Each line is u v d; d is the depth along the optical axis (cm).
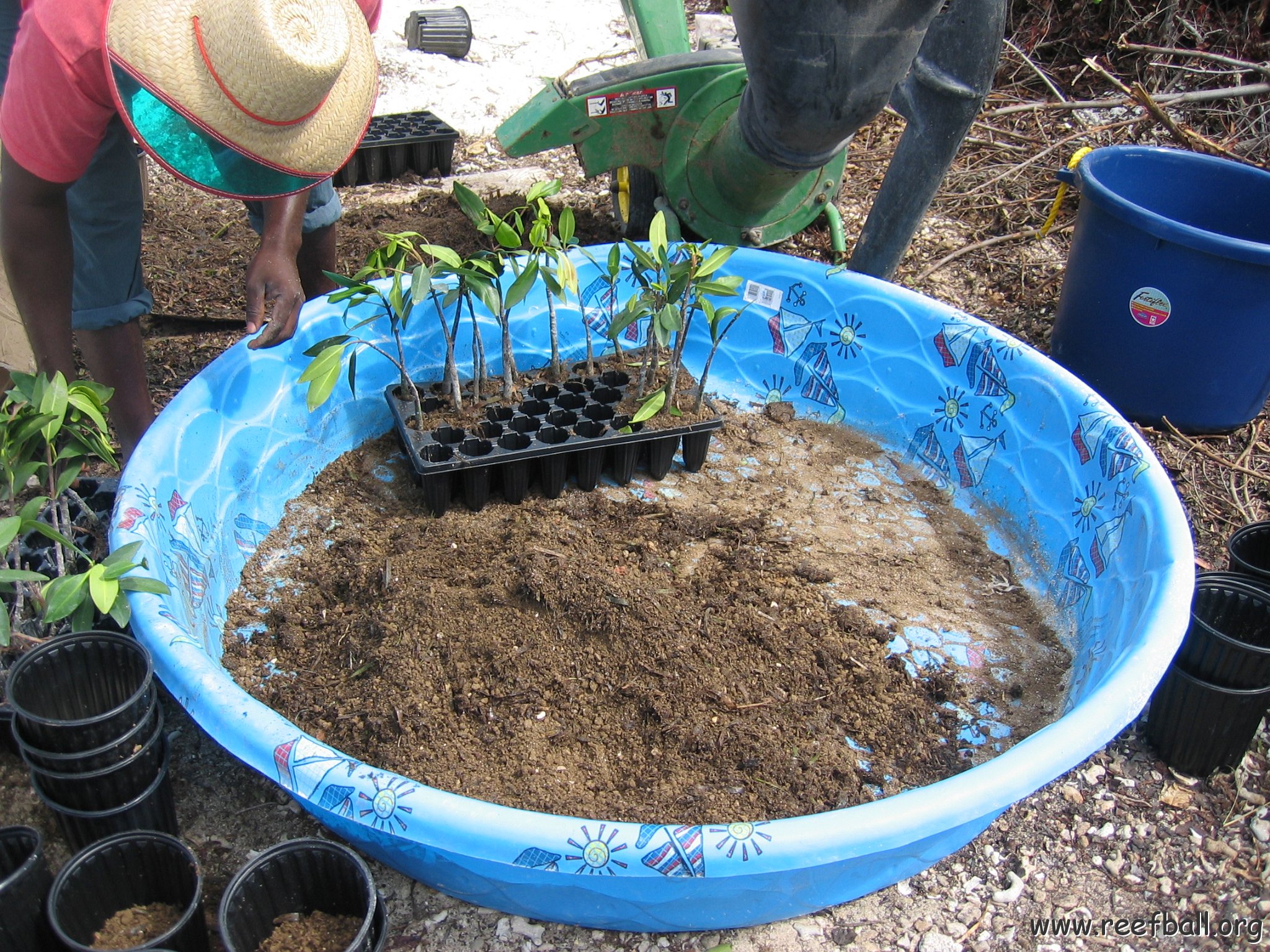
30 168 158
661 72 278
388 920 144
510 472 224
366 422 250
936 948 157
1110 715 147
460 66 467
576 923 154
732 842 129
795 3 181
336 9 155
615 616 185
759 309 273
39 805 160
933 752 176
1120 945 158
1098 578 202
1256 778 187
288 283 197
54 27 145
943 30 239
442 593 189
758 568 208
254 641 191
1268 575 196
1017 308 327
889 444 261
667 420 238
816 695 182
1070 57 457
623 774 167
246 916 138
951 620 207
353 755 168
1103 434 213
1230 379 264
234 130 150
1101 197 263
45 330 184
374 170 380
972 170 397
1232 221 292
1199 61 427
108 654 156
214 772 175
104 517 208
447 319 257
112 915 143
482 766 166
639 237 338
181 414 199
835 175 315
